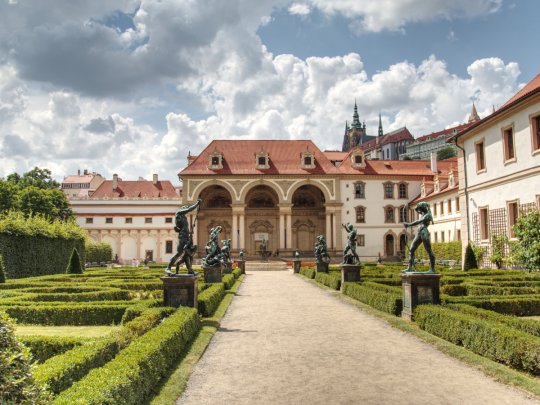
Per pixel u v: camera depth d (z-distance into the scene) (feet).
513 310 48.65
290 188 214.07
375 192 219.61
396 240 218.18
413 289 47.60
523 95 87.04
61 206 225.15
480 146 109.09
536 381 27.50
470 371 30.68
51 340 31.04
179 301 47.98
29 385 15.34
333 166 221.66
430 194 197.67
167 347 30.58
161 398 25.38
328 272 109.29
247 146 225.35
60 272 133.90
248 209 225.35
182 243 49.52
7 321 15.55
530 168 87.25
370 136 593.42
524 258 75.31
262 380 29.27
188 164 234.99
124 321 44.83
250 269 172.45
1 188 196.95
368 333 43.45
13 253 108.58
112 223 232.32
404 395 26.14
